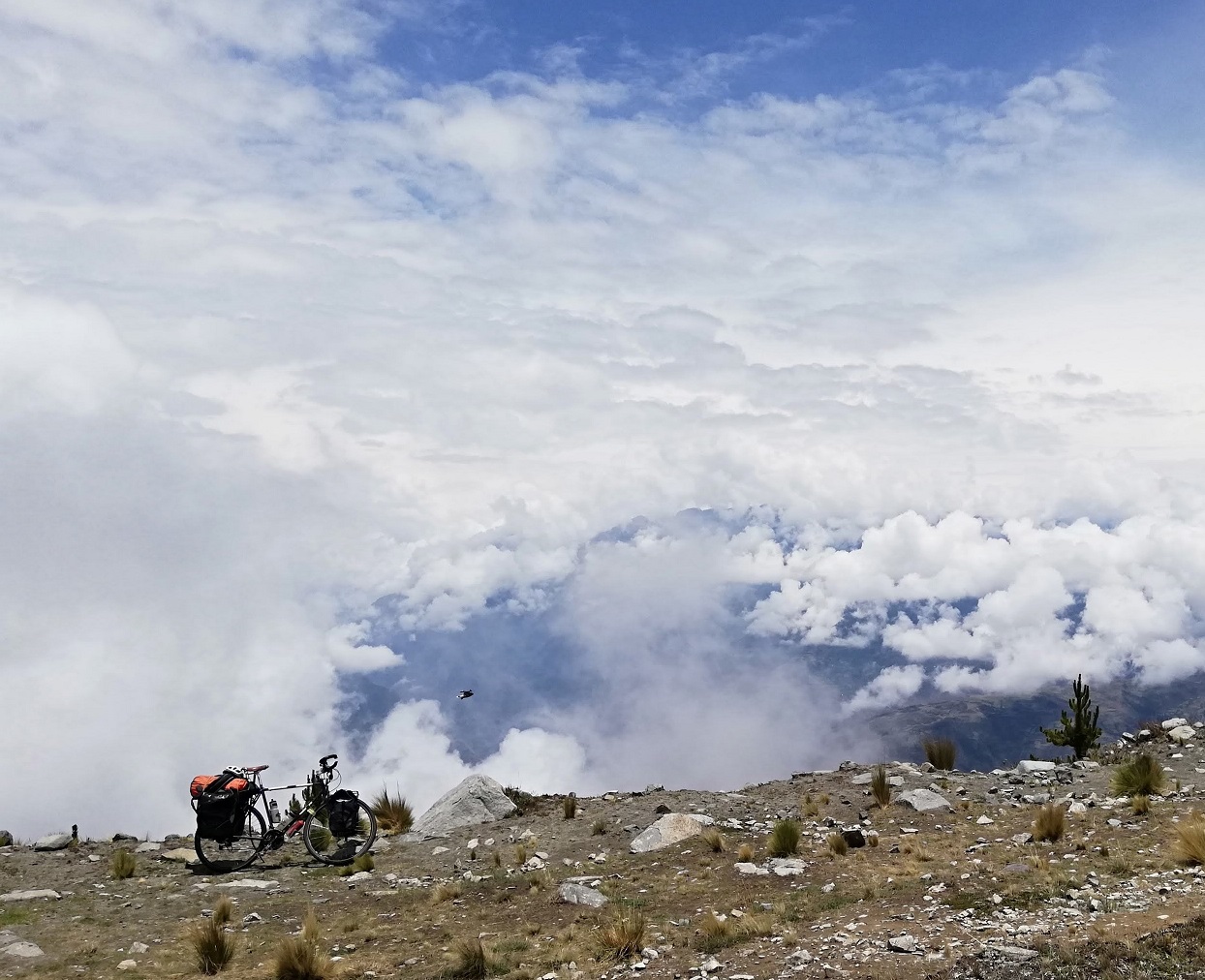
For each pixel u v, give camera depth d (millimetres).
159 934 12617
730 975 9203
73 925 13047
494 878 14758
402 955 11398
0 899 14266
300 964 10641
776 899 12359
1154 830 13852
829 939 9969
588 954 10719
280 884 15109
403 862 16578
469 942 11086
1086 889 10961
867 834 15531
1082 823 14773
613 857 15914
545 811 20016
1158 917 9453
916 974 8375
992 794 17844
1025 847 13734
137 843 18281
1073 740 22312
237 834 16312
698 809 18656
